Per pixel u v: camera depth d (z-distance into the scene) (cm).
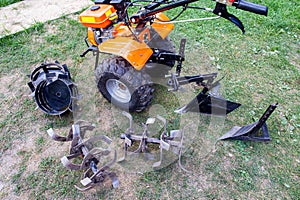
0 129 279
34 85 275
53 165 246
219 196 222
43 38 402
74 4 478
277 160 246
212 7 455
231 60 355
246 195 222
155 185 229
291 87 320
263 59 358
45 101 286
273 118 282
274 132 269
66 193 226
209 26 414
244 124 278
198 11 445
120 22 269
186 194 223
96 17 252
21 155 256
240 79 329
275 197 221
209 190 226
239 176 235
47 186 231
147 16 244
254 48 375
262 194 223
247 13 442
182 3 228
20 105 304
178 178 234
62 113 281
